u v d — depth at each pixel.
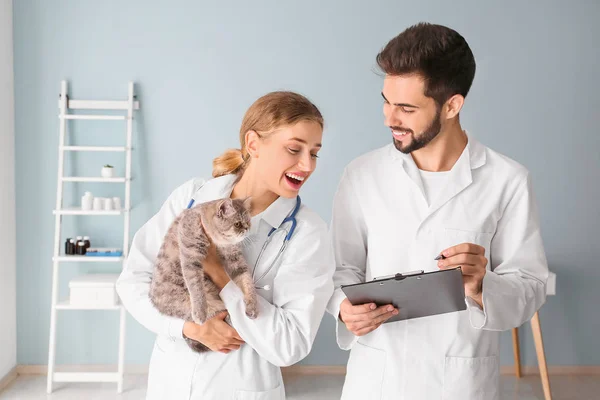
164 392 1.62
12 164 4.40
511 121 4.55
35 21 4.40
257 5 4.46
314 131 1.55
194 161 4.51
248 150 1.61
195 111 4.49
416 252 1.86
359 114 4.53
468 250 1.65
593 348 4.65
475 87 4.54
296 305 1.59
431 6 4.49
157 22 4.44
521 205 1.87
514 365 4.64
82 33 4.42
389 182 1.92
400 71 1.68
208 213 1.55
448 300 1.64
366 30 4.49
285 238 1.64
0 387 4.15
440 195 1.85
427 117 1.72
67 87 4.43
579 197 4.59
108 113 4.48
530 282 1.83
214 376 1.57
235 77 4.48
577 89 4.54
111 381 4.20
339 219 1.99
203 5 4.45
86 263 4.51
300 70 4.50
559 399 4.12
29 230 4.48
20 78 4.42
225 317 1.60
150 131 4.48
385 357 1.82
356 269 1.97
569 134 4.56
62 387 4.22
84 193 4.48
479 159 1.89
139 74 4.45
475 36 4.51
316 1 4.48
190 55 4.46
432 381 1.80
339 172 4.55
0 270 4.20
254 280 1.63
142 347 4.55
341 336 1.88
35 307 4.50
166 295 1.63
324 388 4.26
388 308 1.67
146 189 4.50
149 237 1.75
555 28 4.51
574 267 4.62
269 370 1.62
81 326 4.52
